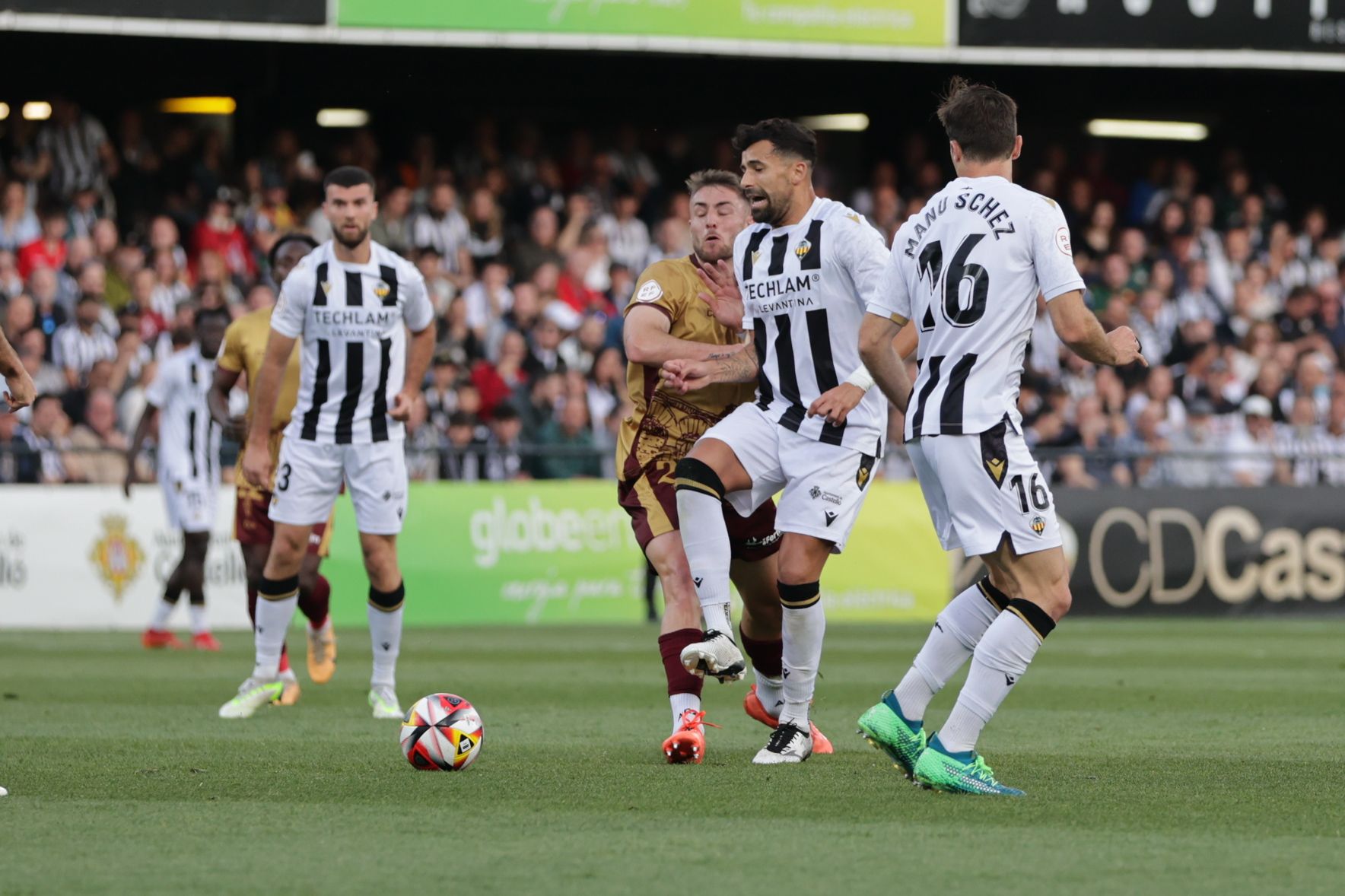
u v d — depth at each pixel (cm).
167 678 3388
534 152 6856
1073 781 1803
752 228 2028
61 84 6838
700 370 2008
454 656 4091
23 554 5128
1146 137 7881
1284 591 5900
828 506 1941
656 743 2209
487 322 6244
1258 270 7175
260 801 1622
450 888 1183
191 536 4325
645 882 1202
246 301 6259
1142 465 6153
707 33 5781
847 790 1709
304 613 3141
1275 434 6619
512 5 5681
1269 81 7519
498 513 5519
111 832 1427
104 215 6281
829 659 4019
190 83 6969
